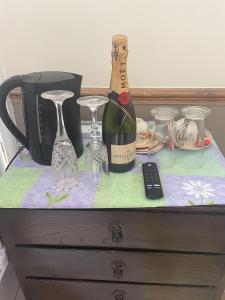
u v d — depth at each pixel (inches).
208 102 36.2
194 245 26.6
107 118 26.6
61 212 25.0
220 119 37.5
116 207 24.0
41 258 29.1
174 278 29.9
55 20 32.8
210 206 23.8
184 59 34.1
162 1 31.2
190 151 31.2
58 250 28.3
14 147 38.0
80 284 31.7
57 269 30.1
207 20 31.8
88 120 37.3
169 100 36.3
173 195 24.6
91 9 32.0
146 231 25.9
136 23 32.4
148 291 31.7
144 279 30.4
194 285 30.4
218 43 32.9
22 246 28.1
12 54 34.9
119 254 28.2
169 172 27.9
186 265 28.5
